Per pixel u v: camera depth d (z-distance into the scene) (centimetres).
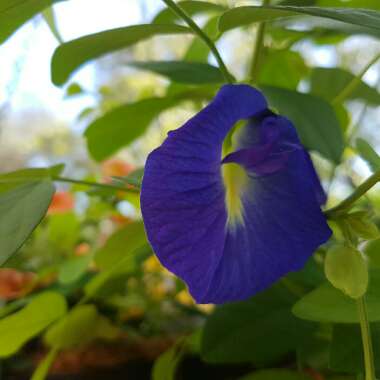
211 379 15
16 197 9
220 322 12
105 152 17
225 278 8
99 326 15
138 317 17
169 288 19
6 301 17
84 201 21
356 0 14
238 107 8
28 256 19
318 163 15
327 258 9
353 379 12
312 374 13
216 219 8
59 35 14
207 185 8
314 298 10
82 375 15
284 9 8
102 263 13
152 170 7
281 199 9
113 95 23
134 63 14
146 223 8
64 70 12
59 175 11
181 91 16
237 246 9
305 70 17
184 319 18
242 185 9
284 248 9
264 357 12
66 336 14
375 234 9
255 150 8
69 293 16
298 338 12
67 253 19
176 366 14
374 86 16
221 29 9
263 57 14
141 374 15
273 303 13
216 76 13
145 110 15
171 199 8
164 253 8
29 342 16
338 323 10
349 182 16
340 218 9
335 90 15
